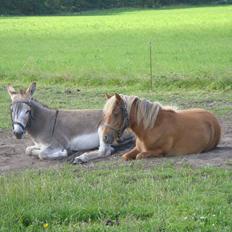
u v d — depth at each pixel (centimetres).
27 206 998
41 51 4481
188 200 1014
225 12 10225
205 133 1421
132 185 1123
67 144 1532
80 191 1085
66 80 2800
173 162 1314
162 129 1381
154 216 947
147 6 13612
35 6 11850
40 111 1515
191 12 10575
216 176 1176
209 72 2836
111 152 1509
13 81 2903
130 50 4422
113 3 13650
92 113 1548
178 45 4747
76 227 916
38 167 1411
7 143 1673
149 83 2594
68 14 11512
